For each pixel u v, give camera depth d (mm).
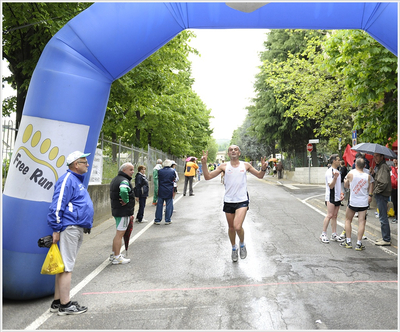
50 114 5133
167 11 5527
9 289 4910
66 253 4426
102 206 11828
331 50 10711
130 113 21578
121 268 6301
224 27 5824
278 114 29031
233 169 6301
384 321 4016
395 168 10664
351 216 7434
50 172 5047
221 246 7609
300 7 5648
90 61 5375
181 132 29906
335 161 7891
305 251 7133
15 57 11078
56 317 4352
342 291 4930
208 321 4086
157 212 10633
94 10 5348
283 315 4184
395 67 9578
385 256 6766
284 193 18797
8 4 8688
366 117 11500
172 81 13898
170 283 5434
